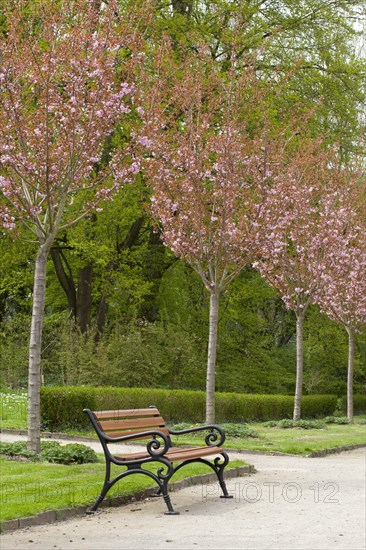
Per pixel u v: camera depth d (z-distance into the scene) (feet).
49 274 111.65
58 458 37.65
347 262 77.25
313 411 98.48
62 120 39.96
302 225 75.20
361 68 101.55
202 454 30.58
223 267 57.41
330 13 97.71
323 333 113.50
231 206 55.26
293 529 25.27
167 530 24.68
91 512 27.43
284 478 38.70
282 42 96.78
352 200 81.10
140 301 96.58
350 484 36.88
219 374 102.17
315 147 76.64
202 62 60.64
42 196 40.11
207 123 56.75
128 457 28.45
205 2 92.07
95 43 40.88
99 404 62.13
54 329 96.53
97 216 86.99
